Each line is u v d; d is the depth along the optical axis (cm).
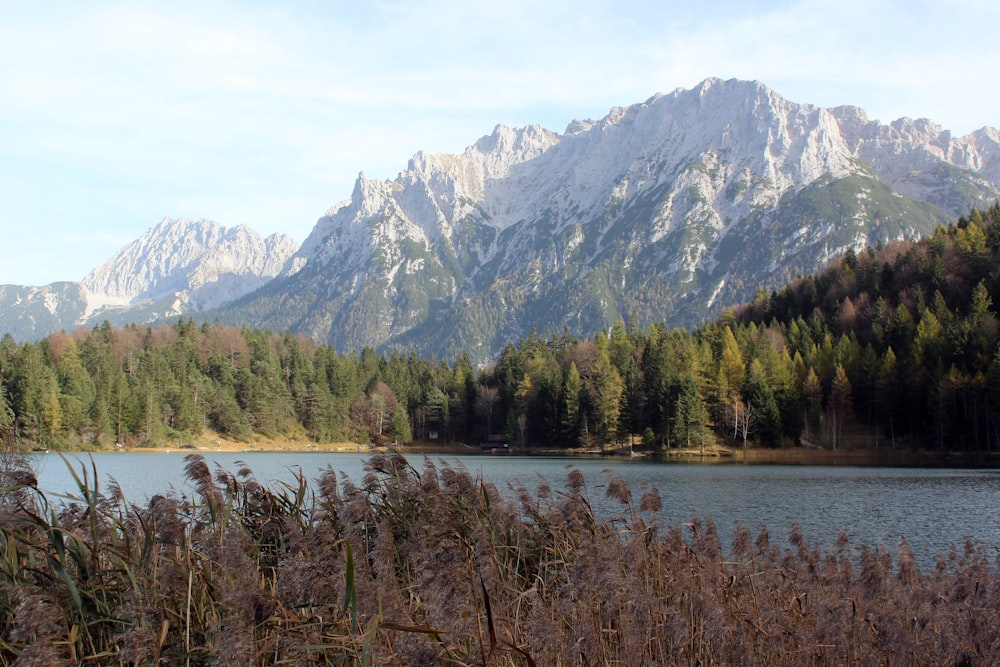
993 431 9988
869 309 13062
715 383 11862
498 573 1045
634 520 1340
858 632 1195
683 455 11056
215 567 986
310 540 954
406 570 1123
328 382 15650
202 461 1098
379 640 797
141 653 763
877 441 10706
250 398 13988
